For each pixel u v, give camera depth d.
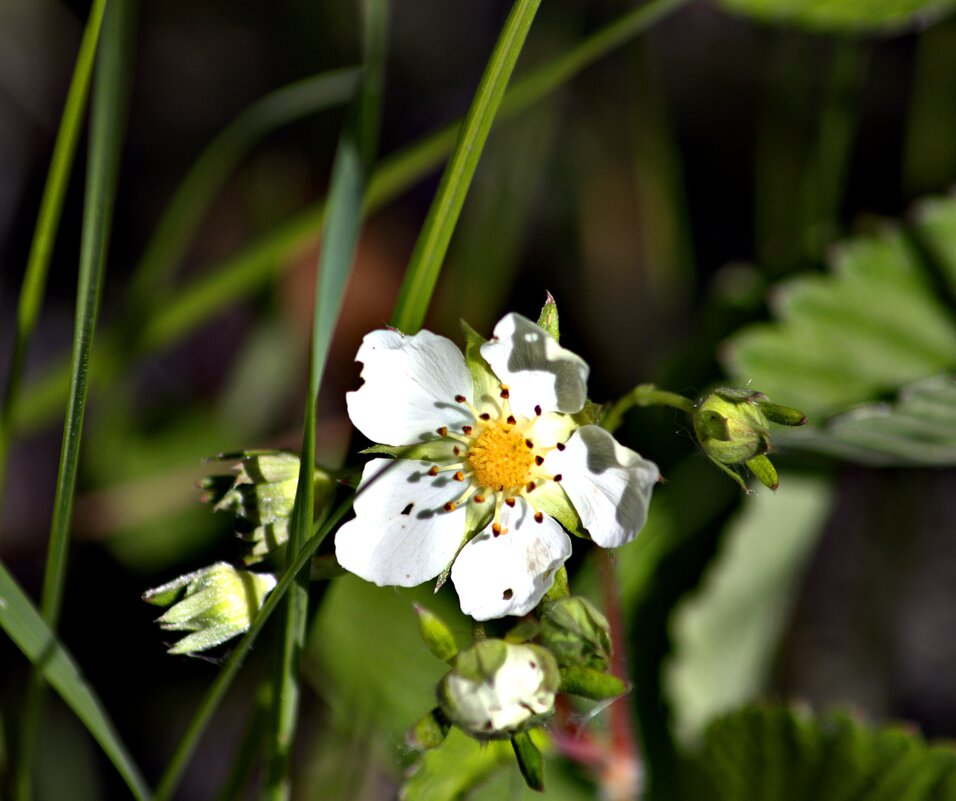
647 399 0.24
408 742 0.23
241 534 0.24
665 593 0.27
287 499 0.24
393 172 0.27
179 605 0.24
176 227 0.28
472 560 0.24
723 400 0.24
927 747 0.26
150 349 0.28
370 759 0.26
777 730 0.26
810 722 0.26
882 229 0.28
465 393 0.24
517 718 0.23
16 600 0.24
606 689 0.23
